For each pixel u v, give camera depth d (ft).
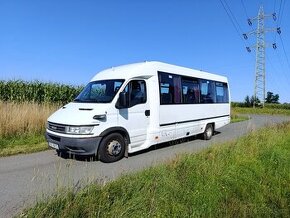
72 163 28.17
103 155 28.30
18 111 41.70
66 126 27.73
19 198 18.89
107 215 15.58
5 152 32.12
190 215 17.19
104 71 34.65
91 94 31.58
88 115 27.84
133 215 15.88
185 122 38.88
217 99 47.21
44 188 20.43
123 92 30.17
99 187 18.17
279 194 22.11
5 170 25.71
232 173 22.97
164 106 34.94
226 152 29.09
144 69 32.91
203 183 20.56
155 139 33.60
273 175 25.58
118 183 19.20
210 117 44.80
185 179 21.06
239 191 21.47
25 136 38.96
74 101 32.04
